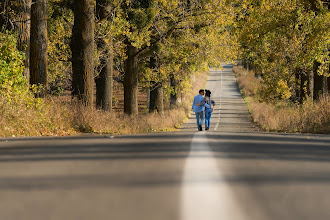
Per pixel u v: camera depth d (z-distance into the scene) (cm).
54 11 7512
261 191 933
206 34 8369
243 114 14100
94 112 4528
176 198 866
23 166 1366
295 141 2394
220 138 2533
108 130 4378
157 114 10319
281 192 923
